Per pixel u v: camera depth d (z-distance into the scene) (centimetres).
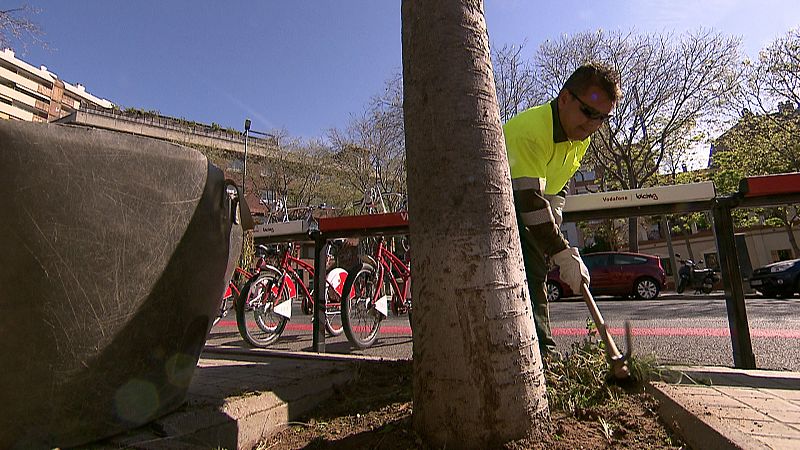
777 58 1828
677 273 1967
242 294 477
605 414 156
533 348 135
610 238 2622
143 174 135
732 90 1909
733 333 256
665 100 1969
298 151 3006
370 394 211
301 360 283
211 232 163
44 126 114
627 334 191
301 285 542
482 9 154
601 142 2127
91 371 129
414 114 145
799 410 155
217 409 165
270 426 176
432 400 130
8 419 115
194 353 170
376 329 482
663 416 155
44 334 116
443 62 142
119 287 131
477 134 139
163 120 4000
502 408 125
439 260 133
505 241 136
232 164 3081
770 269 1191
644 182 2122
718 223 269
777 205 263
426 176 139
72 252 119
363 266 464
